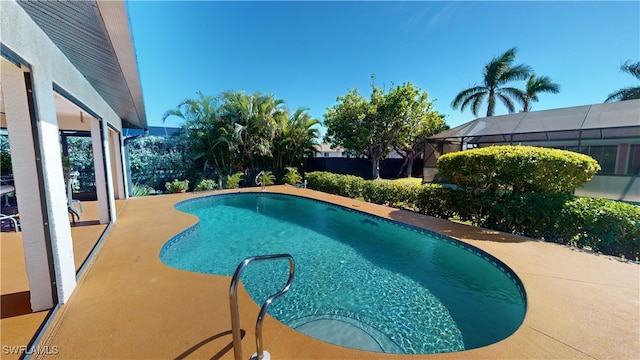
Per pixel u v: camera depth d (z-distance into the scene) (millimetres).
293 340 2377
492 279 4379
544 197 5312
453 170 6664
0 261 3988
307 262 5227
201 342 2330
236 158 15266
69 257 3074
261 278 4570
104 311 2795
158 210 8117
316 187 13516
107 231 5688
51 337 2369
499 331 3191
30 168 2621
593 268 3904
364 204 9273
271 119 14938
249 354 2182
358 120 17094
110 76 4930
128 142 13242
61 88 3398
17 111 2514
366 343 2994
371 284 4367
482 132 11758
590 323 2633
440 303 3805
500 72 18203
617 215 4328
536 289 3299
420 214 7582
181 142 14727
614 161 11031
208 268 4984
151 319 2664
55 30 2840
